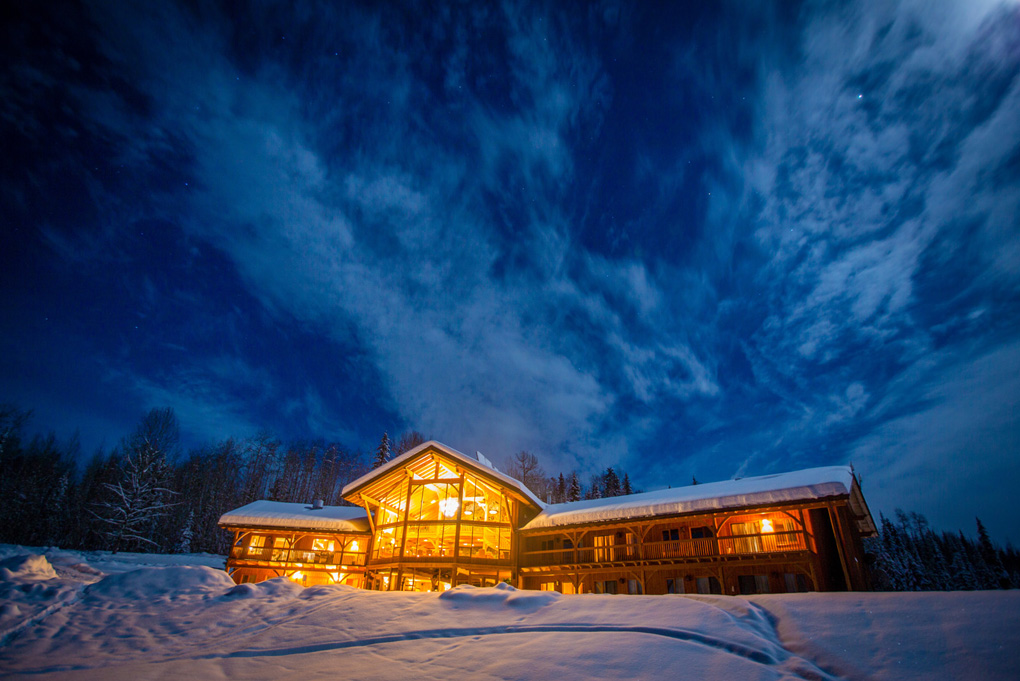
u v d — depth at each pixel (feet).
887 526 168.96
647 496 83.46
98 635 30.66
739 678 20.61
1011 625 22.48
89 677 24.85
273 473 204.03
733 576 67.92
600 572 78.23
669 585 72.18
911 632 23.39
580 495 201.87
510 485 83.20
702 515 69.67
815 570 62.39
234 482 191.01
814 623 25.77
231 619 32.99
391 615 31.81
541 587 83.25
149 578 38.91
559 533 82.02
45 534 127.75
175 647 29.09
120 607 34.50
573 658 23.57
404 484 95.40
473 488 93.71
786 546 67.67
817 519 66.13
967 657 20.53
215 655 27.43
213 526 146.72
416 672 23.68
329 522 95.81
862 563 66.49
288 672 24.54
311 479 216.95
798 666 21.65
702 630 25.52
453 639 27.68
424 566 82.99
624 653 23.56
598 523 77.05
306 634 29.53
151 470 139.13
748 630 25.43
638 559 73.36
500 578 87.56
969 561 202.80
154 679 24.22
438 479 87.71
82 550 124.57
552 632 27.30
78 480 165.89
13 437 153.89
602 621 28.17
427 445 86.48
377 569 89.30
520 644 25.90
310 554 96.07
